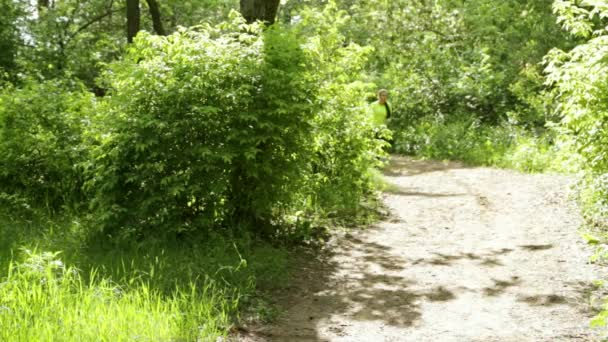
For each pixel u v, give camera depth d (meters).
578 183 9.00
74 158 9.09
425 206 11.31
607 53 8.37
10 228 7.98
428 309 6.34
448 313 6.22
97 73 19.34
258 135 8.05
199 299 5.98
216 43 8.32
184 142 7.92
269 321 5.92
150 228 7.73
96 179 7.88
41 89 9.84
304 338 5.55
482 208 11.00
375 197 11.69
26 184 9.22
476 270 7.61
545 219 9.85
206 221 7.80
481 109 20.91
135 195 7.93
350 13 27.56
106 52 20.56
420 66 22.20
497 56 22.19
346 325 5.90
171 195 7.70
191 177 7.89
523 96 19.88
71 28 20.78
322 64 11.35
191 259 7.07
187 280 6.46
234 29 8.91
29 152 9.23
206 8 25.19
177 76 8.00
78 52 19.16
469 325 5.88
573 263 7.63
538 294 6.66
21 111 9.37
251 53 8.25
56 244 7.42
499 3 23.05
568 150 9.20
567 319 5.94
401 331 5.76
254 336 5.51
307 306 6.42
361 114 10.68
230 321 5.76
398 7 23.81
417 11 23.52
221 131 8.01
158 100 7.93
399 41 23.23
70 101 9.77
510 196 11.80
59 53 18.52
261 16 9.72
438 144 18.48
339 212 10.31
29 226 8.34
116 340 4.78
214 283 6.33
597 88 8.44
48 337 4.63
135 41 8.55
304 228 8.91
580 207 10.19
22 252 6.78
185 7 24.94
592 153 8.61
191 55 8.20
